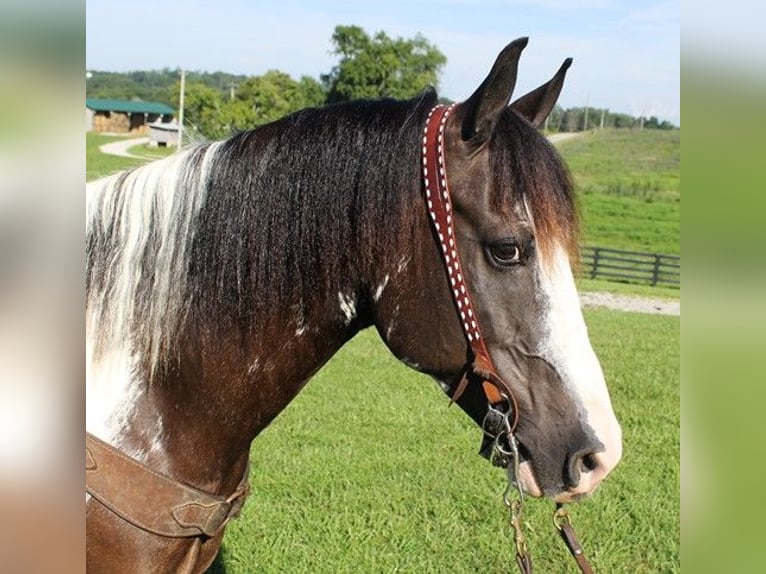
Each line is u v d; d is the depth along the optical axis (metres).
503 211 1.83
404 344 1.96
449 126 1.88
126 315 1.90
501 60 1.76
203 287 1.91
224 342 1.93
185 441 1.93
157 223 1.92
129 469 1.83
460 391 1.95
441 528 4.41
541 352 1.86
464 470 5.29
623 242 32.38
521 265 1.85
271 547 4.05
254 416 2.01
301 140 1.95
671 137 56.91
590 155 51.97
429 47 47.97
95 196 1.97
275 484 4.89
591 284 19.75
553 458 1.86
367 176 1.91
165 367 1.90
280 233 1.92
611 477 5.23
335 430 6.07
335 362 8.38
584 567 2.16
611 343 10.36
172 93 67.62
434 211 1.87
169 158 2.00
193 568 1.98
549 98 2.20
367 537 4.25
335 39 48.38
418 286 1.91
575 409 1.84
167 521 1.86
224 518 2.01
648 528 4.48
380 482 5.03
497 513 4.63
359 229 1.91
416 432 6.09
